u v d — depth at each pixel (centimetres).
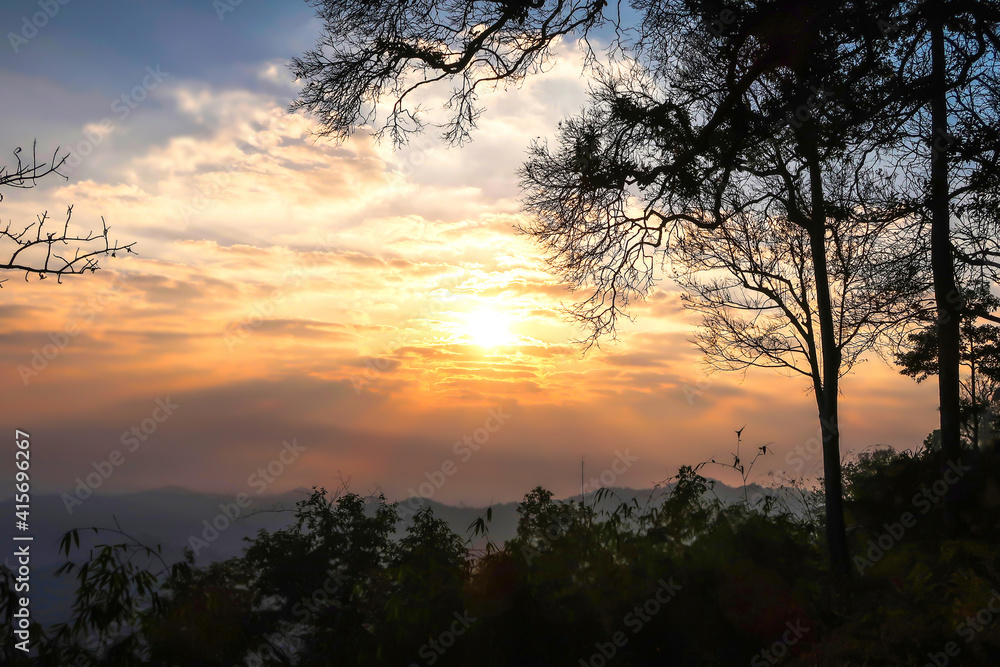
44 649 483
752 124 987
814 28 799
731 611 576
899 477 1276
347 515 677
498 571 587
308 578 600
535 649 553
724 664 545
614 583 607
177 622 535
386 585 616
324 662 562
